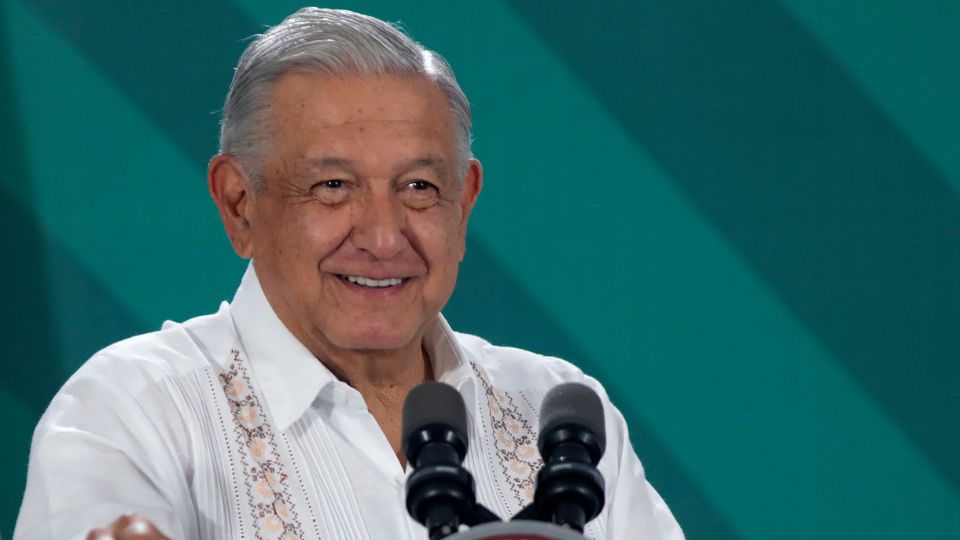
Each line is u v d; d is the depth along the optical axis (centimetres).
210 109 1191
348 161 557
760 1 1188
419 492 375
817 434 1209
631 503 666
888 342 1205
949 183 1193
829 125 1195
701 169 1196
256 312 607
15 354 1198
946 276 1198
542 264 1200
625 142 1194
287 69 571
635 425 1209
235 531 561
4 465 1202
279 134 570
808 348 1204
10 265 1190
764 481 1210
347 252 564
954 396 1204
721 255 1202
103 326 1196
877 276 1201
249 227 606
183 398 578
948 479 1209
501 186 1194
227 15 1187
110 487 531
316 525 566
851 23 1188
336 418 593
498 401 655
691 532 1210
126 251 1193
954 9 1183
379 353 602
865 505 1209
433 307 587
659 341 1205
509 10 1185
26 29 1177
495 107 1190
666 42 1188
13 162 1183
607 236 1199
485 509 379
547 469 382
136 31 1184
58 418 564
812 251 1202
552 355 1204
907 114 1192
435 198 577
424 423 398
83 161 1187
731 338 1205
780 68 1192
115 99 1186
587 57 1188
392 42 576
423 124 568
